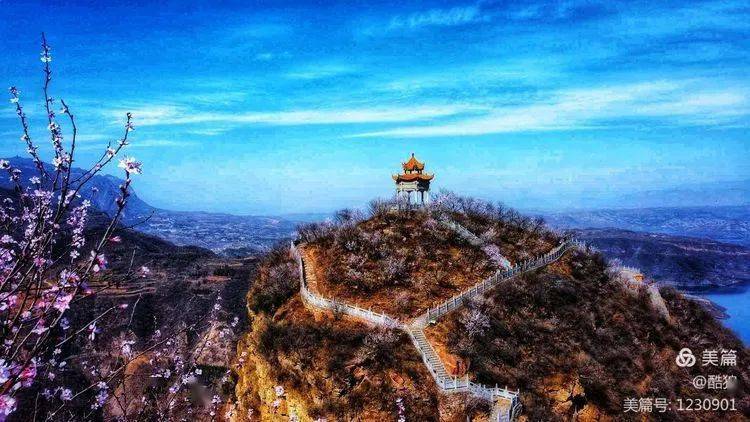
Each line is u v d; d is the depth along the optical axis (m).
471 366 47.47
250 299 63.22
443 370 46.31
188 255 153.25
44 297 11.43
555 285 65.44
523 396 46.03
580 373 52.81
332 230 73.31
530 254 74.62
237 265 141.00
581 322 60.75
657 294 74.19
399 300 56.78
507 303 59.09
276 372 48.19
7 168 11.86
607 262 81.12
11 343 10.66
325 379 45.19
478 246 72.06
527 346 53.81
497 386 45.53
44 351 11.52
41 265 11.12
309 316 53.38
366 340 47.81
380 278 61.44
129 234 164.50
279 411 46.62
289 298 58.69
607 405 51.75
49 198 11.46
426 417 42.47
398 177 84.12
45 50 11.56
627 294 72.44
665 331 68.94
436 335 50.56
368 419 42.66
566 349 55.28
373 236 69.94
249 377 54.38
